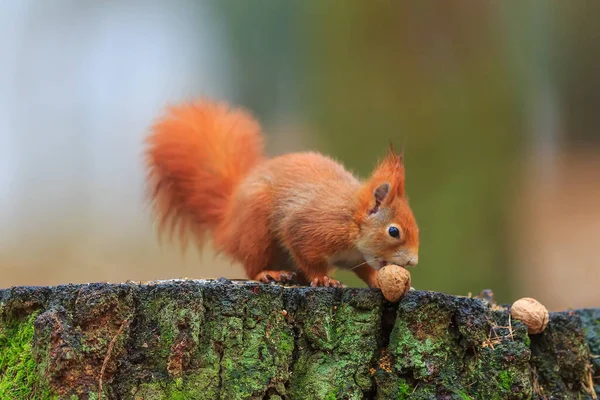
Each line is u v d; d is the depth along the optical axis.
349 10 12.59
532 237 14.56
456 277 11.75
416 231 7.23
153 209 8.47
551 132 21.88
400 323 5.55
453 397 5.49
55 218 18.62
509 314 5.93
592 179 23.08
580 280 18.80
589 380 6.29
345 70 12.55
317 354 5.52
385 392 5.51
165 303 5.12
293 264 7.75
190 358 5.10
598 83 21.70
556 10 19.62
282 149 16.73
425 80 12.34
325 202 7.20
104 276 16.70
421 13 12.49
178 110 8.59
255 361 5.22
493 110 12.20
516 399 5.59
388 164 7.40
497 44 12.48
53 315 4.88
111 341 4.93
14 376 5.07
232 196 7.89
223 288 5.29
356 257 7.41
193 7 21.52
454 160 12.06
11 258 16.88
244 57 19.70
